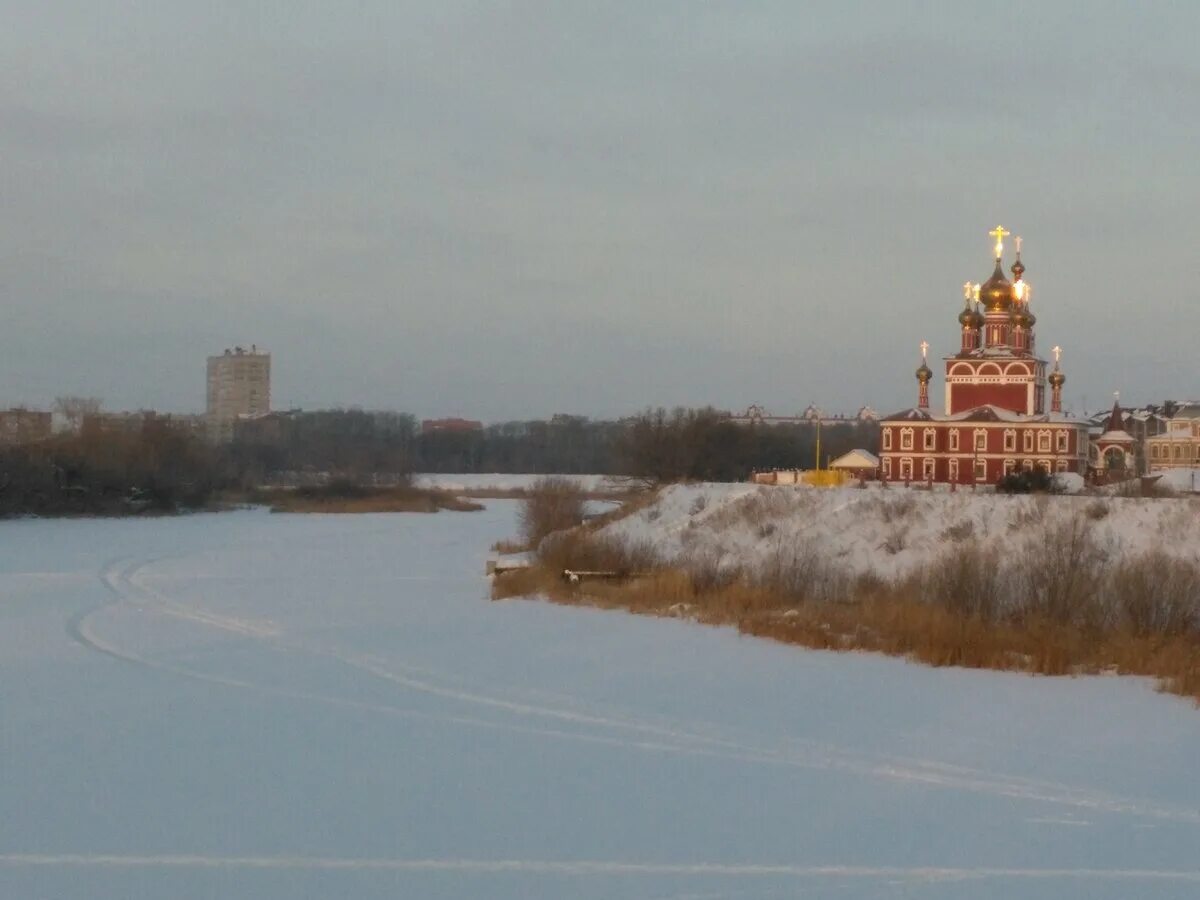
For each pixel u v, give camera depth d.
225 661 29.14
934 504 44.97
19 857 15.59
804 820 17.20
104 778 19.09
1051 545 37.72
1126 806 17.97
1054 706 24.88
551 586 42.19
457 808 17.64
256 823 16.95
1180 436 124.69
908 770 19.88
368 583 46.56
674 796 18.27
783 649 31.25
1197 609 32.31
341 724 22.64
